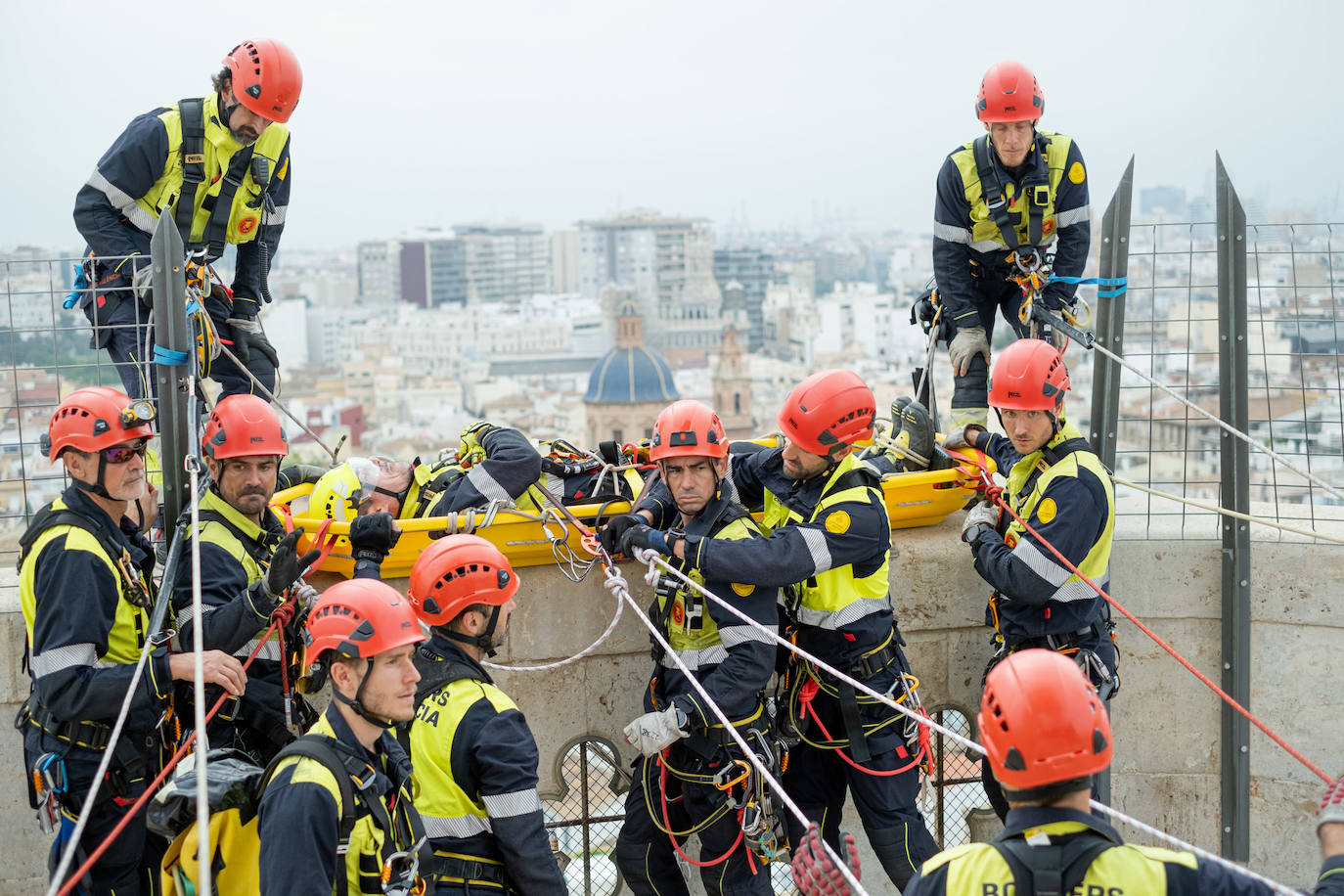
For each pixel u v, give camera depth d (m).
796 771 4.97
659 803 4.67
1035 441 4.78
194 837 3.29
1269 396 5.66
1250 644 5.80
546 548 5.03
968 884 2.82
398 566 4.88
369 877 3.20
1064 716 2.78
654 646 4.62
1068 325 5.67
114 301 5.09
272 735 4.12
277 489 5.29
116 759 3.79
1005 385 4.70
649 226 187.75
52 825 3.79
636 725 4.37
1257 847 5.93
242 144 5.26
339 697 3.21
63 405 3.74
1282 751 5.83
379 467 5.08
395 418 139.62
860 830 5.65
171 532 4.45
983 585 5.61
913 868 4.68
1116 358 5.52
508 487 4.92
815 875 3.23
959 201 5.77
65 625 3.63
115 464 3.74
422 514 5.21
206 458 4.14
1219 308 5.61
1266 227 5.57
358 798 3.17
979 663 5.69
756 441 5.52
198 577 3.60
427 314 187.12
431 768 3.77
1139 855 2.79
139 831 3.85
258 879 3.20
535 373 169.38
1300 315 5.58
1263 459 6.20
